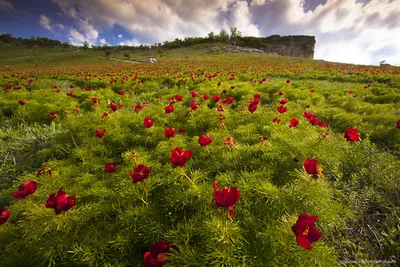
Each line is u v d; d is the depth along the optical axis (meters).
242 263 1.79
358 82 14.34
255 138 4.01
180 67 30.00
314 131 4.08
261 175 2.73
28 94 9.51
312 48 111.81
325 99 8.53
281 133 3.86
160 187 2.86
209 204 2.31
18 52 100.69
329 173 3.28
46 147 4.79
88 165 3.49
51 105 7.02
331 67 25.34
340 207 2.31
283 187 2.41
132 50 110.81
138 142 4.31
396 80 12.66
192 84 12.42
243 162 3.12
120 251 2.07
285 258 1.79
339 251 2.24
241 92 8.60
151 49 110.88
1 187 3.57
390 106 6.48
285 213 2.16
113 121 5.11
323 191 2.29
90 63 65.38
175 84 13.20
